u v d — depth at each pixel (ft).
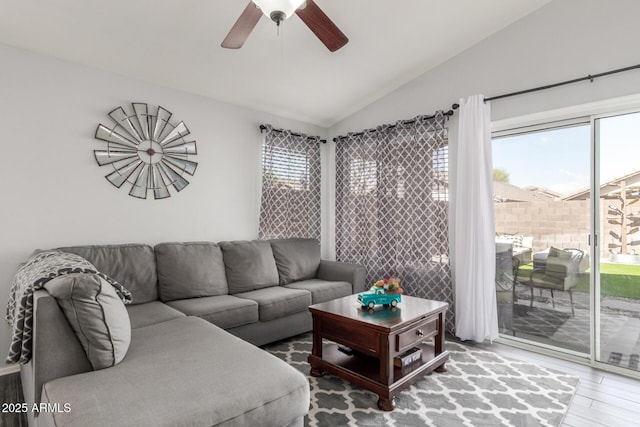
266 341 9.46
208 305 8.67
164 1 7.42
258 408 4.32
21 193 8.25
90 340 4.78
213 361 5.18
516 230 10.40
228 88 11.37
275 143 13.32
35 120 8.45
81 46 8.52
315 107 13.55
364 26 9.39
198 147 11.44
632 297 8.31
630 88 8.08
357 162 13.92
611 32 8.38
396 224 12.42
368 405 6.75
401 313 7.58
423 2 8.72
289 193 13.74
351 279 12.06
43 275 5.05
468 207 10.42
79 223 9.08
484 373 8.17
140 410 3.88
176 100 10.96
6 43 8.09
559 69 9.13
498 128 10.73
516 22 9.93
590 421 6.28
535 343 9.84
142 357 5.30
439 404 6.79
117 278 8.64
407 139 12.19
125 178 9.85
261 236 12.92
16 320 4.84
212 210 11.76
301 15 6.34
